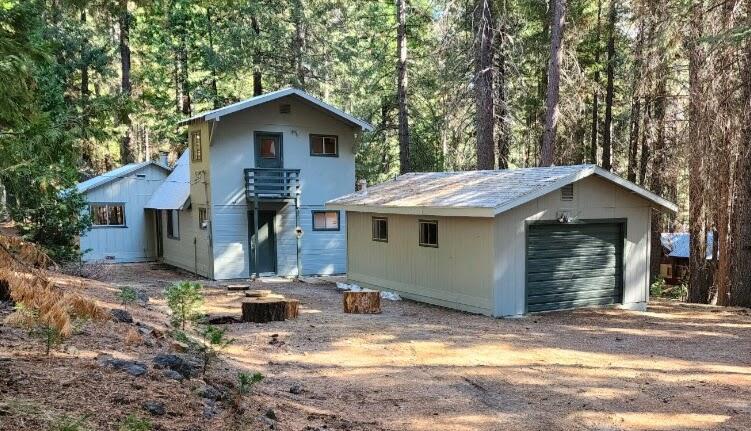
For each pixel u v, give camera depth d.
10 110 4.69
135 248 24.31
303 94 19.94
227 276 19.48
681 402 6.48
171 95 33.06
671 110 18.14
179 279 19.09
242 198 19.70
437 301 13.91
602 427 5.66
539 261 12.76
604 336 10.31
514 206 11.88
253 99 19.27
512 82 21.66
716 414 6.07
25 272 3.48
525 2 20.34
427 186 15.88
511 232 12.35
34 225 13.73
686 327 11.25
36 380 4.01
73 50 23.84
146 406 3.95
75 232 14.69
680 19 14.66
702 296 16.83
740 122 13.57
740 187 14.14
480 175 15.29
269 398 5.58
